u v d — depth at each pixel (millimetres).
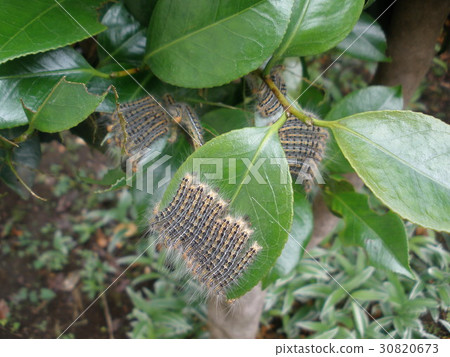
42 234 749
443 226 189
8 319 666
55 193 771
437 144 195
